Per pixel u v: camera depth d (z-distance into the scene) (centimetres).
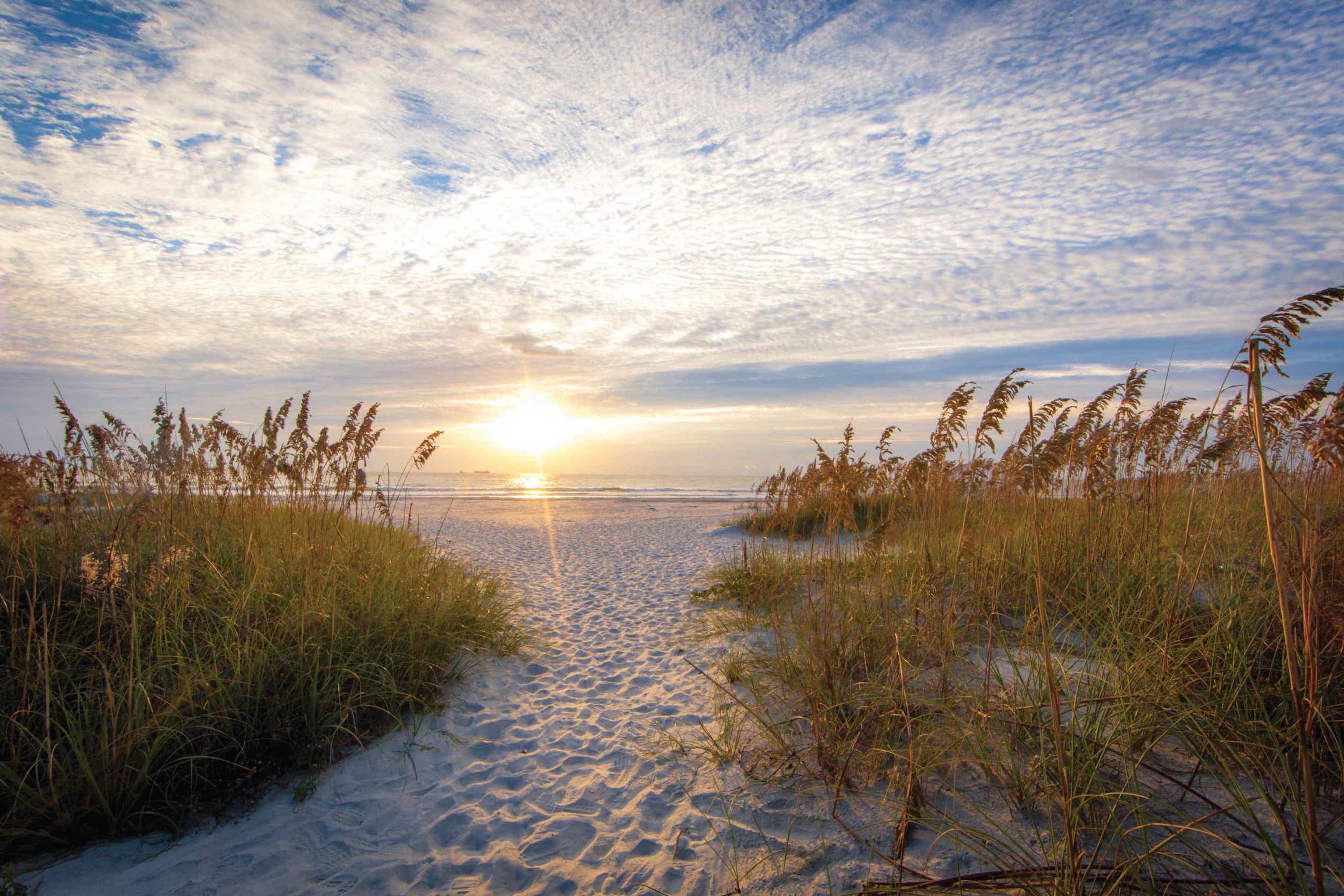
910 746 314
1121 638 357
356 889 283
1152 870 222
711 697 491
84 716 328
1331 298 169
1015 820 278
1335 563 297
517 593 928
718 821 320
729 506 3059
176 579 431
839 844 285
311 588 470
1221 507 488
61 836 295
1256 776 256
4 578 405
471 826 333
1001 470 568
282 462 573
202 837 312
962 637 429
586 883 283
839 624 478
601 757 411
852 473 462
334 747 392
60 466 442
